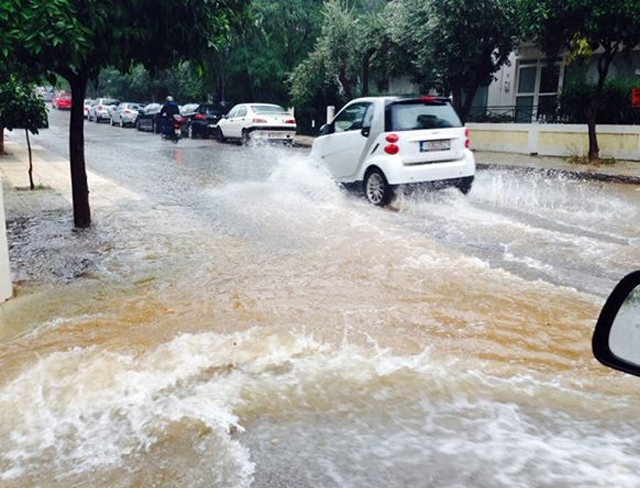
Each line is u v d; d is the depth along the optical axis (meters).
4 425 3.54
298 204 10.33
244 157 19.09
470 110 23.58
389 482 3.02
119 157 19.03
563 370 4.23
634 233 8.29
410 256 6.96
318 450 3.30
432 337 4.78
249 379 4.11
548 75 22.41
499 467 3.13
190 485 2.99
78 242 7.75
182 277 6.31
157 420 3.58
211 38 6.92
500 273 6.36
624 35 14.41
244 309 5.37
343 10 26.38
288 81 28.39
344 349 4.55
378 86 28.73
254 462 3.19
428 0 18.72
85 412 3.68
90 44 5.73
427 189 10.27
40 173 14.50
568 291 5.82
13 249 7.43
